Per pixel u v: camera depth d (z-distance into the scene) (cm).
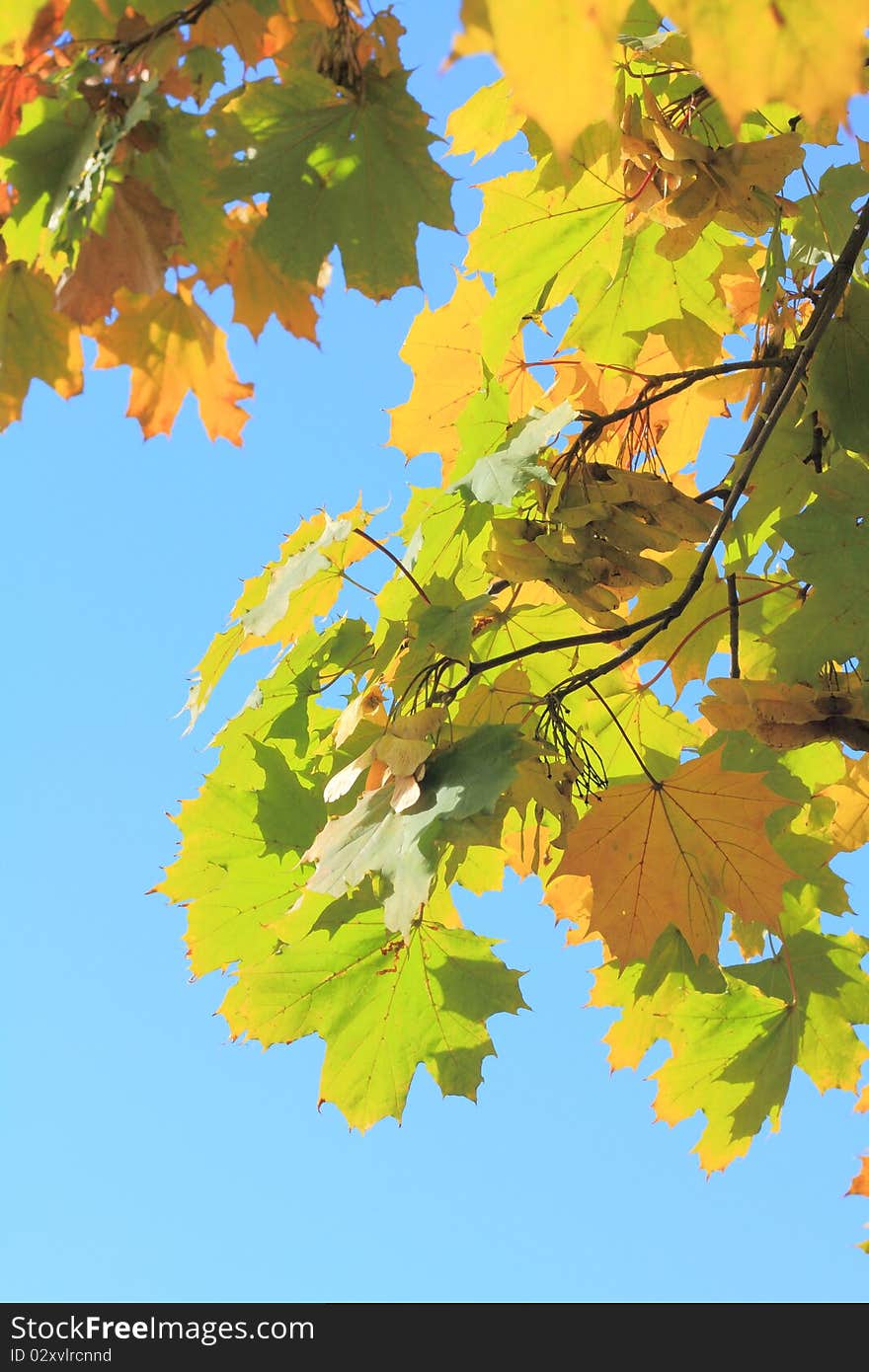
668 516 273
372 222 198
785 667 246
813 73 105
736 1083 362
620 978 378
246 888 338
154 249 192
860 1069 372
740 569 298
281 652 345
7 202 197
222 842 337
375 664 306
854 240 271
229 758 353
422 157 195
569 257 342
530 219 333
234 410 235
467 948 311
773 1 103
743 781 252
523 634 346
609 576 267
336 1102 316
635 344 369
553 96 100
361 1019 315
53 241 191
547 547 262
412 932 308
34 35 186
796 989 353
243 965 340
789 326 325
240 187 193
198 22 191
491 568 269
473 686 308
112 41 187
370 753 239
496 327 349
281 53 198
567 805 245
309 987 312
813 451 302
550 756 251
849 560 246
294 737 349
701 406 382
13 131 192
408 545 325
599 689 360
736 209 285
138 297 219
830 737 246
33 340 218
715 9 104
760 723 247
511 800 235
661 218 290
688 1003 361
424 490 328
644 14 288
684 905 264
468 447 329
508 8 97
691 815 256
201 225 198
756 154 274
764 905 261
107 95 185
